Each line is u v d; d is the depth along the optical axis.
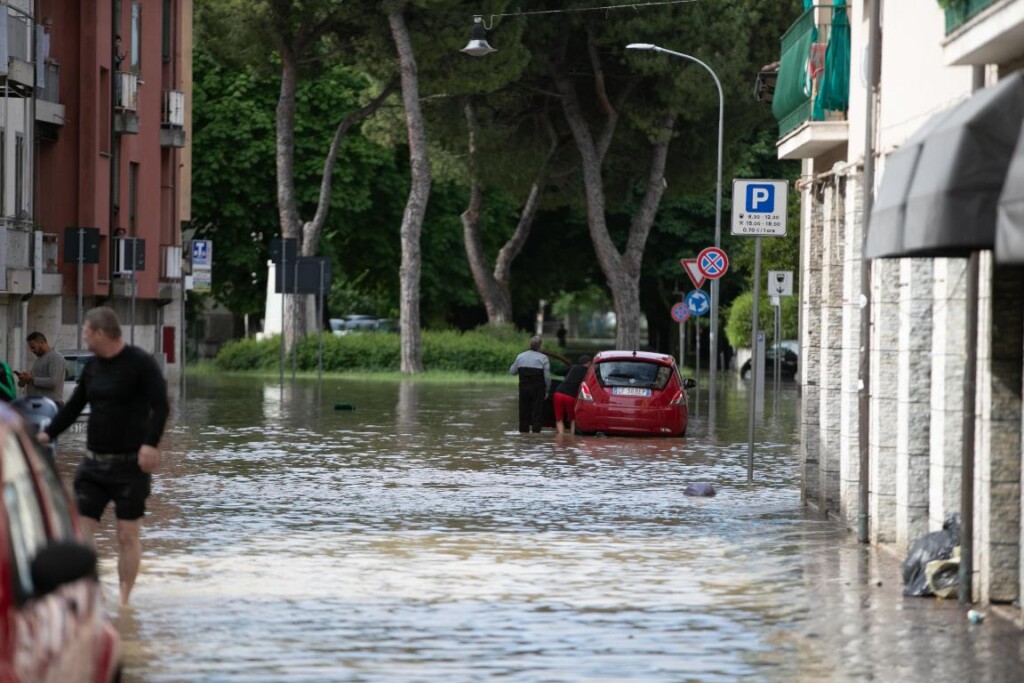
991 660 26.69
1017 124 28.20
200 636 28.61
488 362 158.38
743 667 26.16
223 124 174.88
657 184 162.50
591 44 153.88
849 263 45.75
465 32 147.88
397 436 80.06
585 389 82.19
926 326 39.03
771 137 195.38
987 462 31.73
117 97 118.25
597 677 25.34
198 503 50.00
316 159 178.12
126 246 90.94
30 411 54.12
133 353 30.97
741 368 168.75
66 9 113.19
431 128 165.25
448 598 32.97
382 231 188.62
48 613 15.20
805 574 36.62
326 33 153.75
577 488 56.19
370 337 160.88
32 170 97.94
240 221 180.00
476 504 50.69
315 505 49.78
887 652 27.42
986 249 29.83
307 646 27.75
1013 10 28.77
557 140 164.88
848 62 49.19
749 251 170.25
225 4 149.62
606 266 161.12
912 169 30.23
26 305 100.62
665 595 33.56
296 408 102.62
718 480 59.84
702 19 151.25
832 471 49.09
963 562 32.22
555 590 34.12
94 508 31.09
